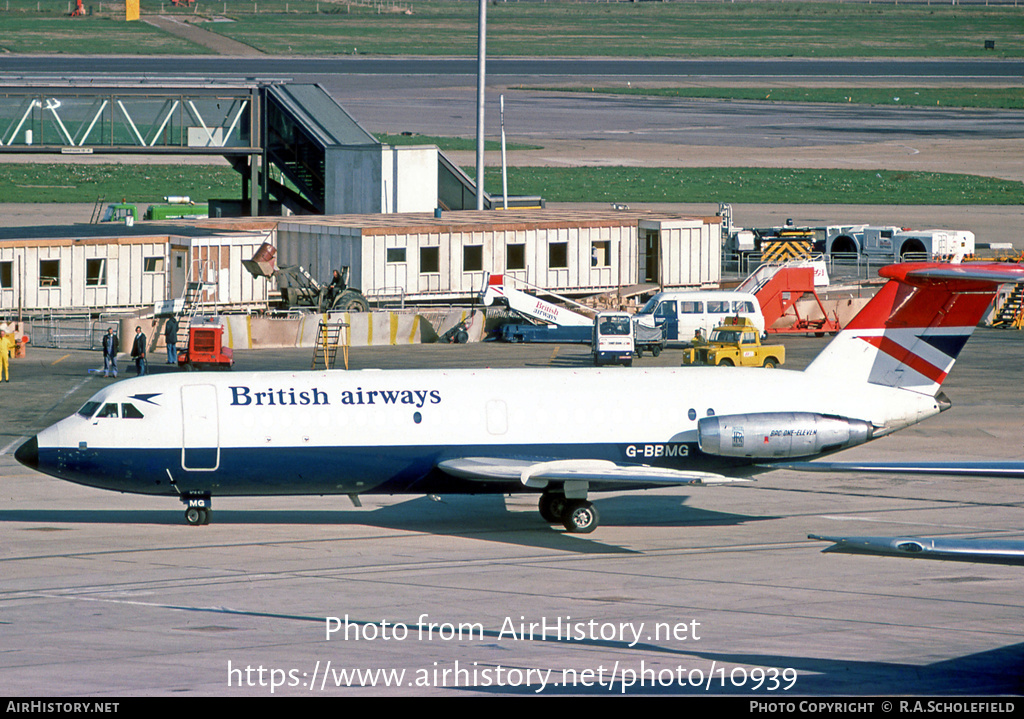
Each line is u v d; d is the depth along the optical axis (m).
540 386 132.62
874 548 66.56
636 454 132.12
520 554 121.19
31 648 88.06
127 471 126.56
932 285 135.50
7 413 195.38
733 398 134.00
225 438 126.81
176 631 93.12
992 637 91.69
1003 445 178.00
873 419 136.12
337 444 127.88
